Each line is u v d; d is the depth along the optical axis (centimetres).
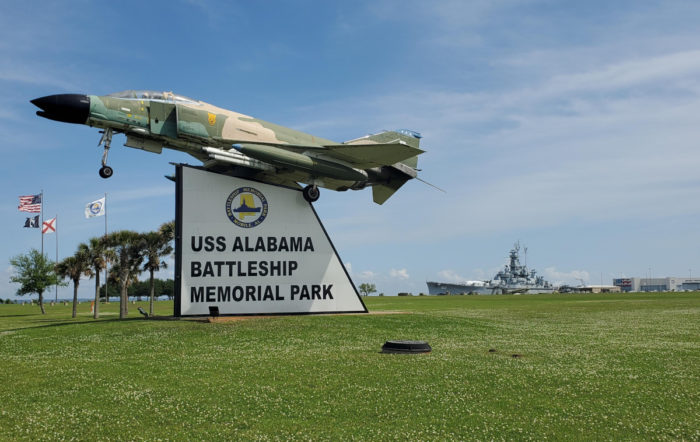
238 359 1521
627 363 1452
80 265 4325
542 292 17038
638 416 946
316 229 2748
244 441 832
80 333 2067
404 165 3384
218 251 2606
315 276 2719
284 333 2034
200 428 898
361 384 1195
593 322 2686
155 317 2648
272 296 2648
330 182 2973
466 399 1063
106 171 2442
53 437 860
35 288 5538
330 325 2244
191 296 2556
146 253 4056
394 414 966
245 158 2616
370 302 6919
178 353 1636
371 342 1859
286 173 2792
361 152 2798
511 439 830
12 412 1002
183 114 2523
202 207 2608
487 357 1545
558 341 1917
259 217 2673
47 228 5550
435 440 827
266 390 1145
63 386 1204
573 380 1230
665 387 1162
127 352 1662
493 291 17212
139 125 2464
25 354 1670
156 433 875
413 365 1414
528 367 1388
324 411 988
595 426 890
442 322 2436
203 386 1188
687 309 3700
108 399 1086
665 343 1864
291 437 848
